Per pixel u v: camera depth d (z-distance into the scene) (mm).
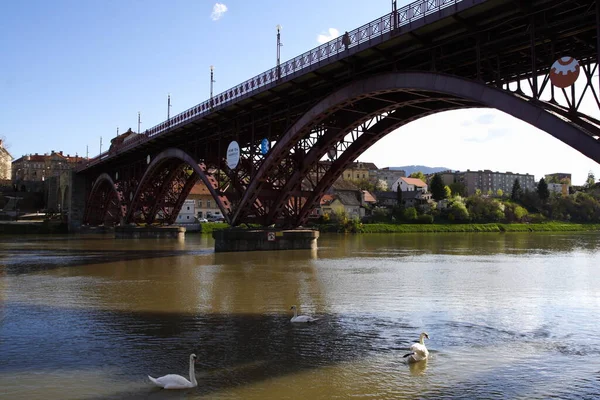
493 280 25938
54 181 131375
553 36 21594
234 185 43438
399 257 40688
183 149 54000
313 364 11586
